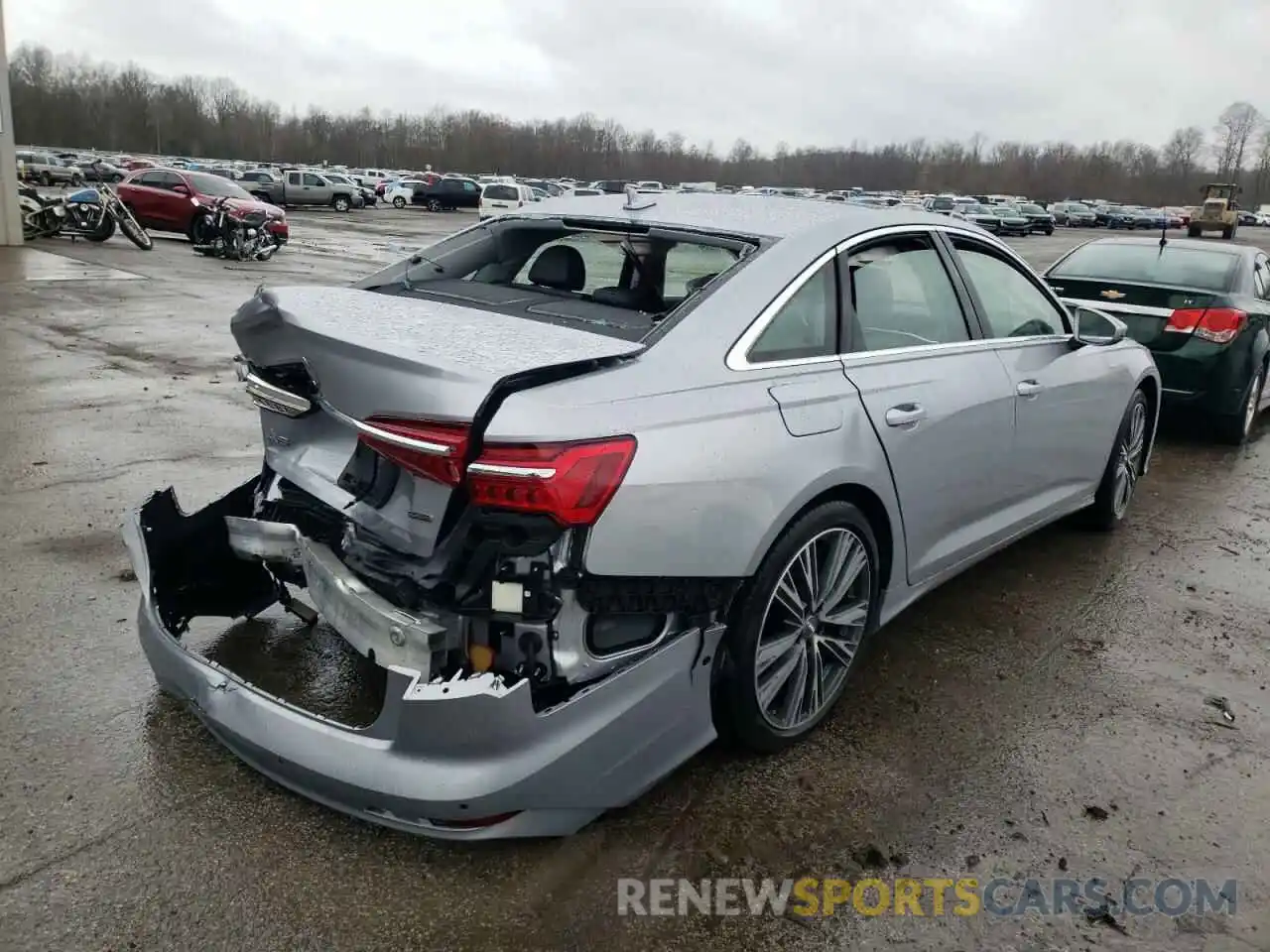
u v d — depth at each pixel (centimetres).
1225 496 609
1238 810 288
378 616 244
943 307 365
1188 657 386
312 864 247
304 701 314
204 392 760
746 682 278
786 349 292
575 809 243
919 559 346
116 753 288
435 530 241
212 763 286
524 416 226
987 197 7100
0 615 368
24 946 217
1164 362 711
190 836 254
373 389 240
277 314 272
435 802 227
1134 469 531
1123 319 724
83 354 890
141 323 1080
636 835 264
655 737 254
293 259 1994
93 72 13150
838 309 312
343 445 280
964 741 318
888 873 255
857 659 330
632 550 238
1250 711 346
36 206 2011
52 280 1402
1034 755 312
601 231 330
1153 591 450
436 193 4725
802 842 265
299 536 286
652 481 239
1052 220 5206
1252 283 744
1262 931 241
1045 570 470
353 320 270
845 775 295
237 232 1892
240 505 332
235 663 335
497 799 229
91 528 461
